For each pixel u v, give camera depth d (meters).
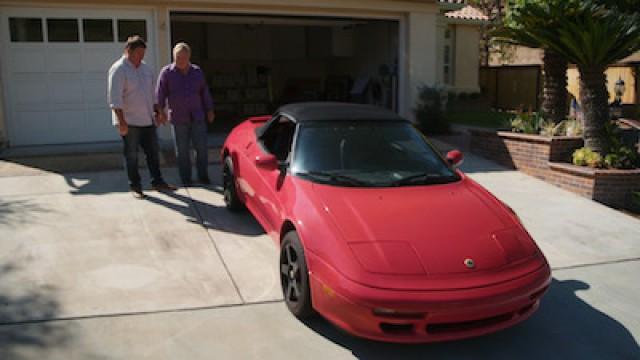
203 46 18.58
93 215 6.78
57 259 5.47
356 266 3.80
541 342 4.28
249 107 19.25
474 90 22.36
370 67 16.16
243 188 6.41
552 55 10.30
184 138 8.04
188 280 5.09
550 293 5.13
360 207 4.41
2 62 10.52
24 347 3.92
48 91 10.87
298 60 19.83
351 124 5.55
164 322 4.34
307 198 4.58
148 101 7.39
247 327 4.31
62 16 10.73
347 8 12.84
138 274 5.18
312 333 4.25
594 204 7.94
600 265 5.81
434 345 4.18
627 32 8.55
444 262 3.87
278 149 5.80
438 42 19.52
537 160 9.32
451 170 5.36
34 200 7.34
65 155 9.87
